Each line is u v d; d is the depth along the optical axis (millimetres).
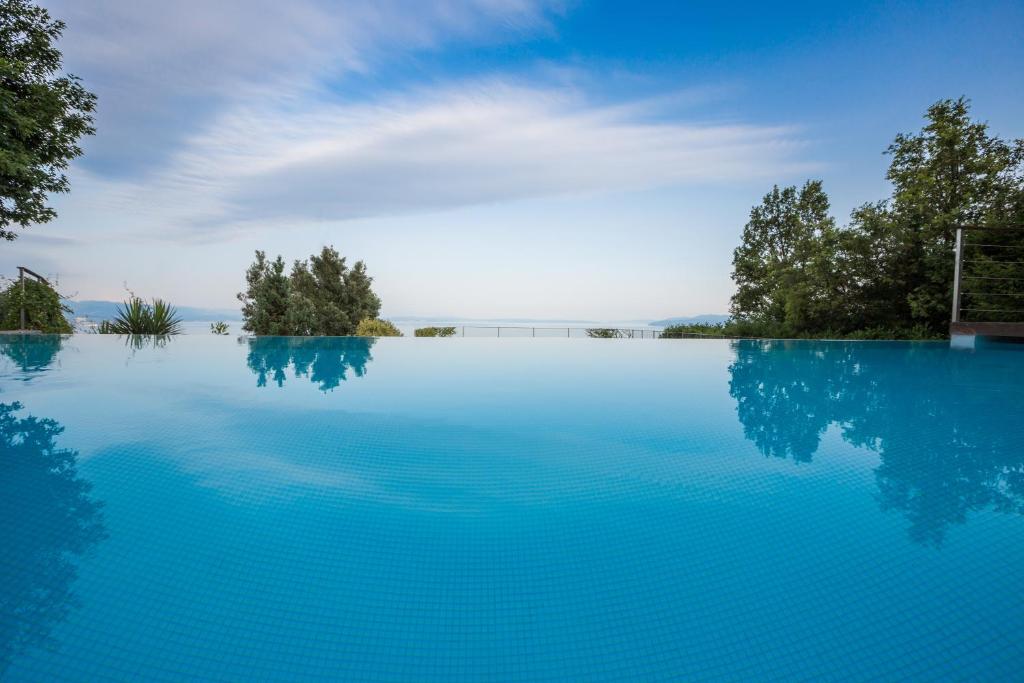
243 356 7797
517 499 2275
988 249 10539
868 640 1349
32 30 11227
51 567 1657
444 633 1385
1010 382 5656
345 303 20859
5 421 3510
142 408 3988
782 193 20797
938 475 2611
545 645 1345
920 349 9594
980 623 1428
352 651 1316
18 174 9984
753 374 6297
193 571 1657
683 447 3100
